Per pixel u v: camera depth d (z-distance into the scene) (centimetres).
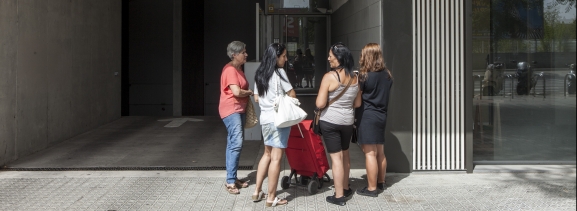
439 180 612
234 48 561
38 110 819
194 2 1541
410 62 631
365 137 534
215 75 1594
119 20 1269
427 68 632
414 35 628
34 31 805
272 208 512
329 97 511
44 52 842
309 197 551
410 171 643
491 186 584
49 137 862
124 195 557
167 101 1556
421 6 627
